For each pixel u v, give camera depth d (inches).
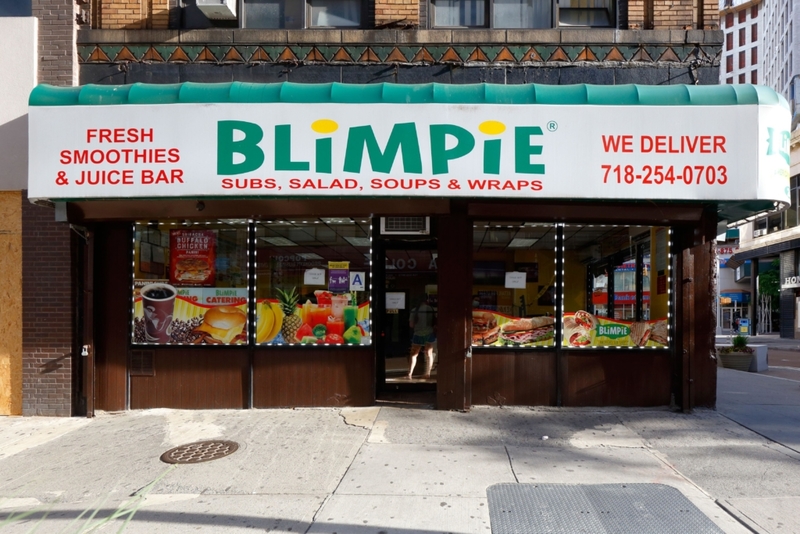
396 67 300.7
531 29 301.9
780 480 203.3
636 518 173.8
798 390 364.8
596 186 260.1
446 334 290.2
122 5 307.4
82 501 193.2
